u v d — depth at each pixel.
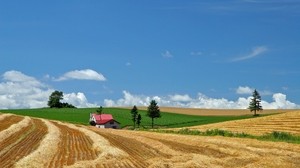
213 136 69.62
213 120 152.38
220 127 92.81
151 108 149.88
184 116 169.12
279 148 47.69
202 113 180.62
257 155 39.12
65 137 56.12
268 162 33.09
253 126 87.06
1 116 99.31
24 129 66.00
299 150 46.19
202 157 35.50
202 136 69.19
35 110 187.50
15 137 52.03
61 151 39.03
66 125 91.44
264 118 94.56
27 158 31.62
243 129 84.50
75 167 28.48
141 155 38.38
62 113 177.38
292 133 74.12
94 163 30.45
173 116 169.12
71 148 42.12
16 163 29.30
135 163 31.73
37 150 37.28
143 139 56.44
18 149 39.38
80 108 197.88
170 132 88.94
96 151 39.72
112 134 68.81
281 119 90.19
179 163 31.23
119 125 149.12
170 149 43.88
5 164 29.64
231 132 76.44
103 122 146.62
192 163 31.03
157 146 46.81
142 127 147.75
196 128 98.00
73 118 164.50
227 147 46.84
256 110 174.50
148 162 32.44
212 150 44.56
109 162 31.22
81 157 34.84
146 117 166.62
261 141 56.12
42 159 32.38
